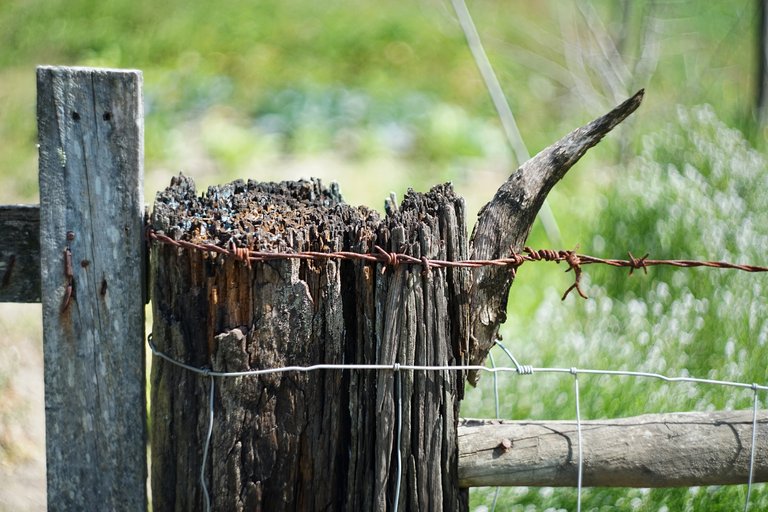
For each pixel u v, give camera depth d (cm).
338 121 1118
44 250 282
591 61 1038
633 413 463
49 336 289
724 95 968
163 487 300
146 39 1316
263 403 290
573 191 870
